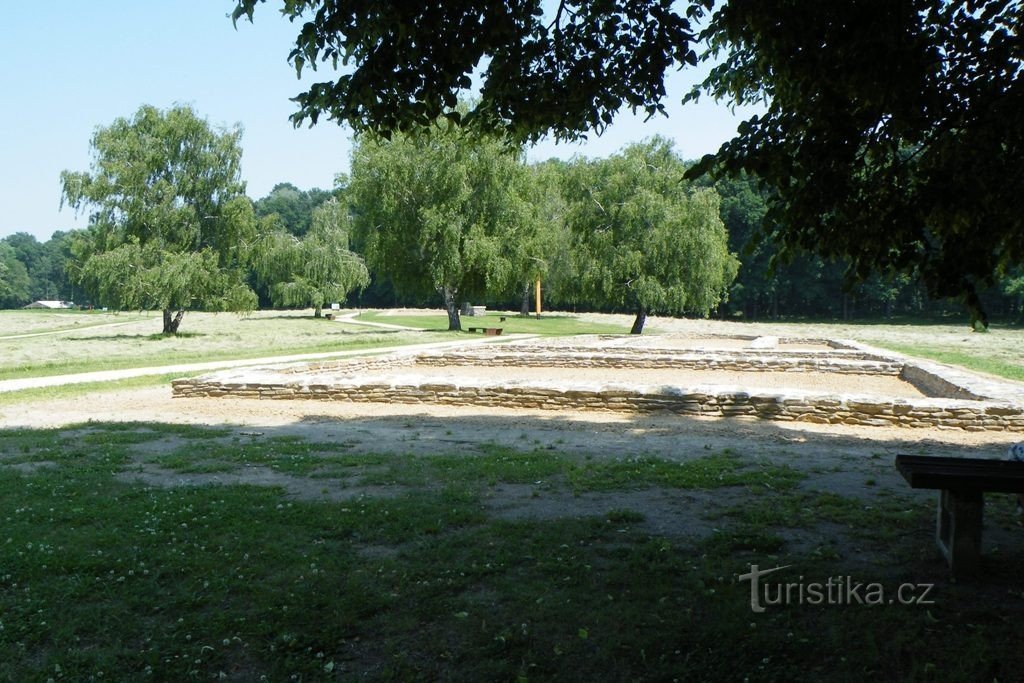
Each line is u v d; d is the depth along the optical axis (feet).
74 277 155.84
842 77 15.83
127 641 13.71
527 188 142.00
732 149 17.40
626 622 14.20
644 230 137.39
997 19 17.95
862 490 23.95
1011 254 17.38
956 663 12.62
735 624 14.02
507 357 72.02
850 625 14.05
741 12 17.11
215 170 157.38
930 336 152.87
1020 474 15.88
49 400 49.03
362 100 19.21
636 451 30.91
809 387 55.93
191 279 146.92
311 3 19.80
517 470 26.66
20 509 21.57
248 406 45.16
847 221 17.20
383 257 143.23
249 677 12.50
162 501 22.45
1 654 13.09
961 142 16.84
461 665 12.83
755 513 21.02
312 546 18.43
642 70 20.95
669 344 109.40
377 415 41.68
